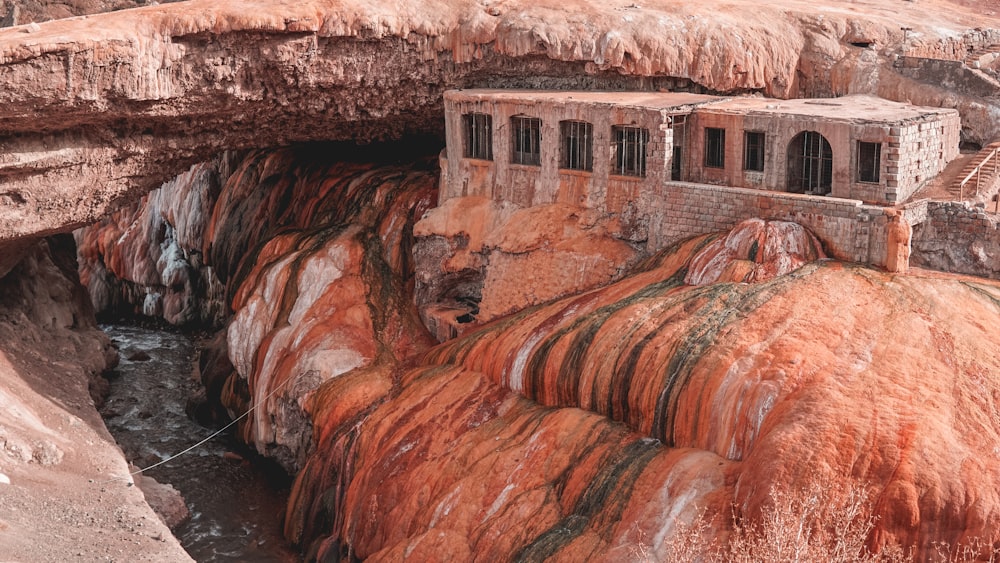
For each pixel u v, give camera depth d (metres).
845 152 42.84
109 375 61.88
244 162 66.81
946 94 51.03
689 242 44.38
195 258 70.75
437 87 54.78
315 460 46.41
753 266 40.78
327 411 47.31
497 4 54.81
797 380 35.19
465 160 52.34
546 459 39.19
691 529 33.66
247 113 51.78
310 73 51.12
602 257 46.88
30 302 56.97
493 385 43.97
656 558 33.84
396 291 53.34
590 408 39.94
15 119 45.25
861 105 47.69
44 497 39.38
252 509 48.66
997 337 36.16
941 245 42.06
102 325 71.94
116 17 48.25
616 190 47.22
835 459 32.59
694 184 45.03
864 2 61.91
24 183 47.19
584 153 48.50
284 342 52.09
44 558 34.50
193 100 49.53
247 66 49.91
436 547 38.44
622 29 52.44
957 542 31.34
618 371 39.00
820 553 30.44
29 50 43.53
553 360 41.44
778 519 30.56
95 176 49.22
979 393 34.03
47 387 49.31
